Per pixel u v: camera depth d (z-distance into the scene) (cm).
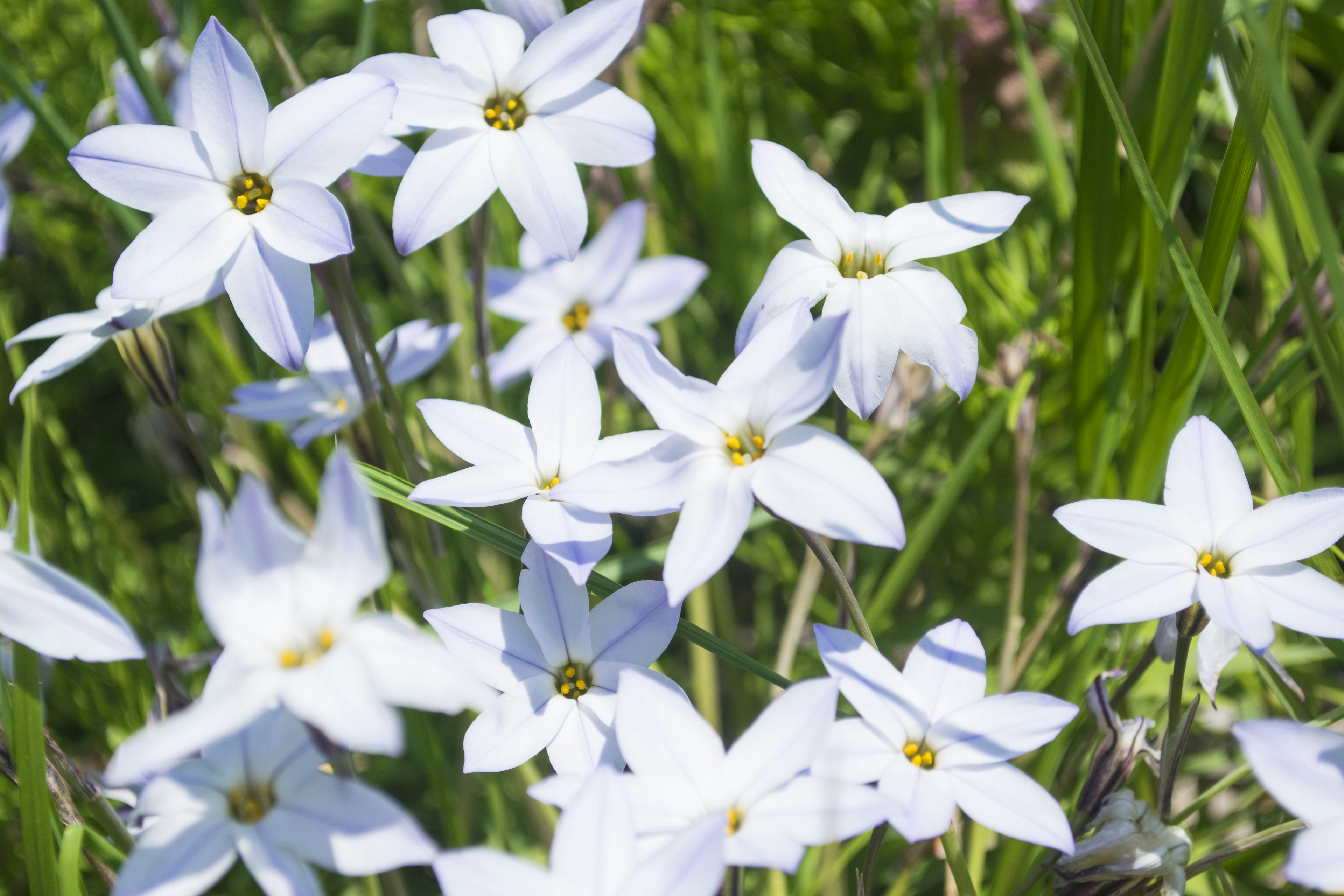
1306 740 28
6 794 39
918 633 41
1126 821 32
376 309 49
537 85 33
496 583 41
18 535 32
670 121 52
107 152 31
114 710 40
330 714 27
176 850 28
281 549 28
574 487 30
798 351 29
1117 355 42
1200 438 31
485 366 37
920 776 30
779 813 29
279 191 32
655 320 42
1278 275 39
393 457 36
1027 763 37
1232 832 38
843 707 36
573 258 33
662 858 28
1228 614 30
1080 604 30
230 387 44
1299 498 30
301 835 28
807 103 53
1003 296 44
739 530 29
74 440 50
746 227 50
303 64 54
